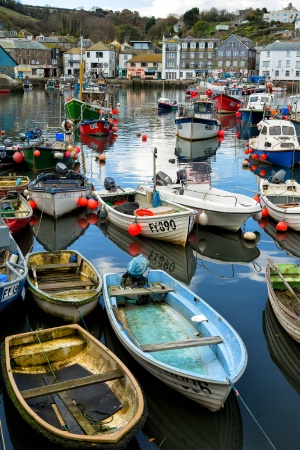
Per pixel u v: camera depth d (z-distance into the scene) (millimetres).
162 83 95312
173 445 6918
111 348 8961
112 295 9586
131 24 157250
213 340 7957
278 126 26625
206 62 102938
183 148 31703
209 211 15000
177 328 9031
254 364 8711
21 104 57594
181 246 14297
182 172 16875
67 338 8344
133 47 121062
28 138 26547
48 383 7492
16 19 143125
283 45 95312
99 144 32594
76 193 16375
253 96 46375
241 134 39250
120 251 13852
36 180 17188
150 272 10453
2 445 6688
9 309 10352
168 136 36969
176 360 7934
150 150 30609
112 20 155625
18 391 6715
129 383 6965
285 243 14805
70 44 120375
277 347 9219
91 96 43969
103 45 105875
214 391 6945
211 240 14906
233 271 12719
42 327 9648
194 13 150250
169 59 104125
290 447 6883
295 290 10469
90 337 8055
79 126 36750
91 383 7113
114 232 15336
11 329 9617
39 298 9617
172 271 12641
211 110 39688
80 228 15648
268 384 8188
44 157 23234
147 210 14461
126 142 33750
